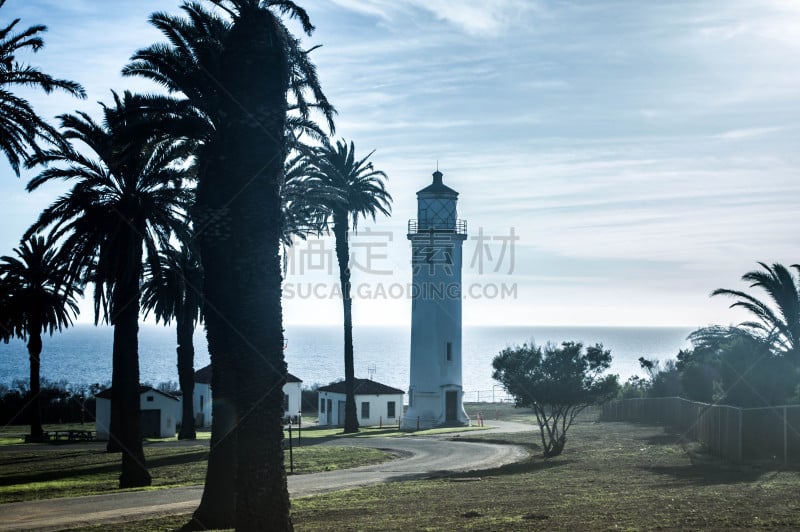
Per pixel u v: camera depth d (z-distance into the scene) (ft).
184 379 198.80
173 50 95.14
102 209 107.76
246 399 60.44
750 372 122.83
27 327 201.67
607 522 58.39
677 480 87.15
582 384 130.00
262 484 59.62
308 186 110.32
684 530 53.26
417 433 198.49
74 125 110.32
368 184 193.06
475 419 246.06
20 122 88.99
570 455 128.16
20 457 157.28
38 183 109.60
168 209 112.78
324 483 105.70
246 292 61.72
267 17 65.57
